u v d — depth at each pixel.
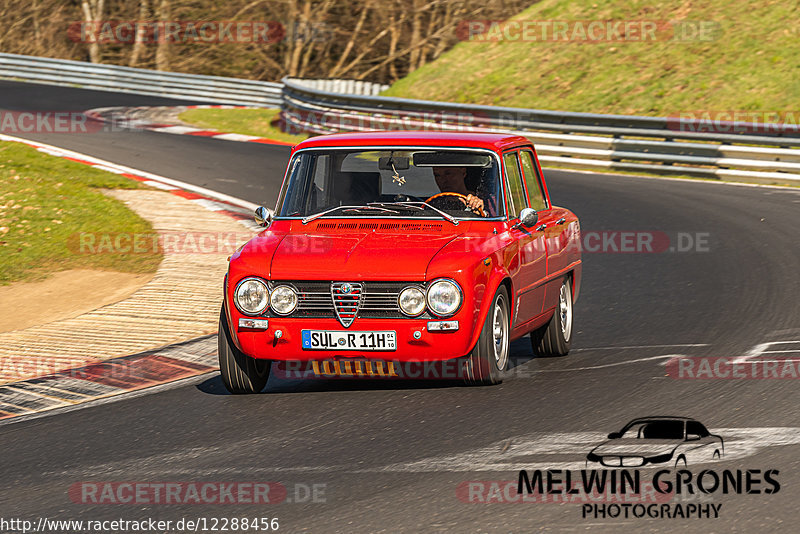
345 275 25.45
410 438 22.80
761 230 53.03
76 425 25.36
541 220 30.45
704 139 75.00
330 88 132.38
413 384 27.70
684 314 36.00
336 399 26.48
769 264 44.50
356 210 28.38
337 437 23.14
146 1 175.50
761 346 30.73
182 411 26.09
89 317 37.50
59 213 58.56
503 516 18.00
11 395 28.55
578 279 33.38
